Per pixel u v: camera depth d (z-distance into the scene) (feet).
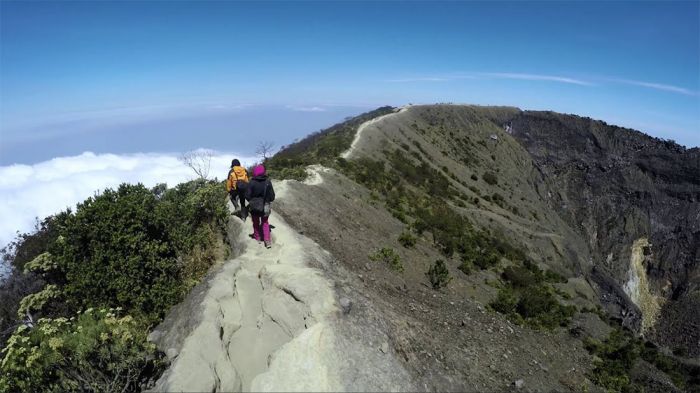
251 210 45.73
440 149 258.98
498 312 78.18
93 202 42.24
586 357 73.92
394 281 64.64
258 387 27.22
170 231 44.98
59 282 45.50
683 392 78.79
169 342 33.50
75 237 39.93
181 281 42.37
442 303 66.90
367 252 73.46
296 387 27.35
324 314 33.65
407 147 218.79
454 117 331.16
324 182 109.19
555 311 94.84
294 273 38.58
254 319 35.68
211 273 41.39
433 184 185.16
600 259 302.45
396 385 30.89
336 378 28.55
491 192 241.76
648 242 312.09
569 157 361.10
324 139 196.13
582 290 153.07
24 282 48.83
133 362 29.50
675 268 296.71
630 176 337.31
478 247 133.59
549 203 321.93
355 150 173.88
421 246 101.30
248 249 45.70
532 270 147.54
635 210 323.37
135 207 41.96
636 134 360.07
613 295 222.07
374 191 133.69
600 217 327.88
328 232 69.97
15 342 28.91
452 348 46.06
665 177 328.70
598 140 357.61
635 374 80.07
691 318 262.67
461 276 94.73
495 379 45.34
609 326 110.32
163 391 26.58
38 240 54.60
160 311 39.93
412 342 39.04
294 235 51.26
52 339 27.68
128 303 39.42
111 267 39.11
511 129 378.32
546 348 68.23
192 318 33.81
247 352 32.37
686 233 304.91
